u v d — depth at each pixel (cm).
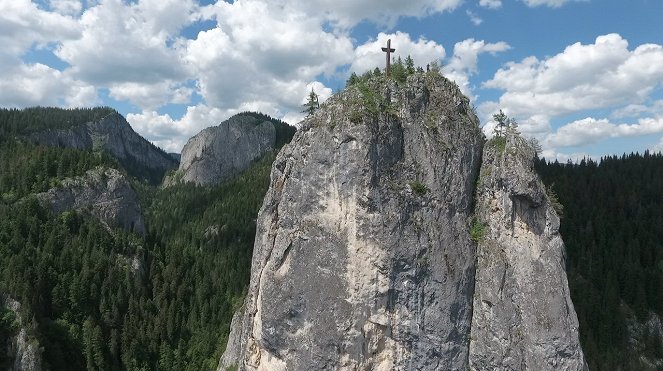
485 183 3588
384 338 3356
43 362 8769
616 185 15238
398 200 3344
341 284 3347
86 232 12094
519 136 3619
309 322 3397
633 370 9906
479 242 3531
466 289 3450
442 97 3662
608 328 10394
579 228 13175
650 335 10762
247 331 3859
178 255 13225
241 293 12088
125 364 9600
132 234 12825
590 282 11494
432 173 3450
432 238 3381
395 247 3303
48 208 12056
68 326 9812
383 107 3469
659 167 16450
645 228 13338
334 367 3347
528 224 3491
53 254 10838
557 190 14550
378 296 3319
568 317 3356
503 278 3425
